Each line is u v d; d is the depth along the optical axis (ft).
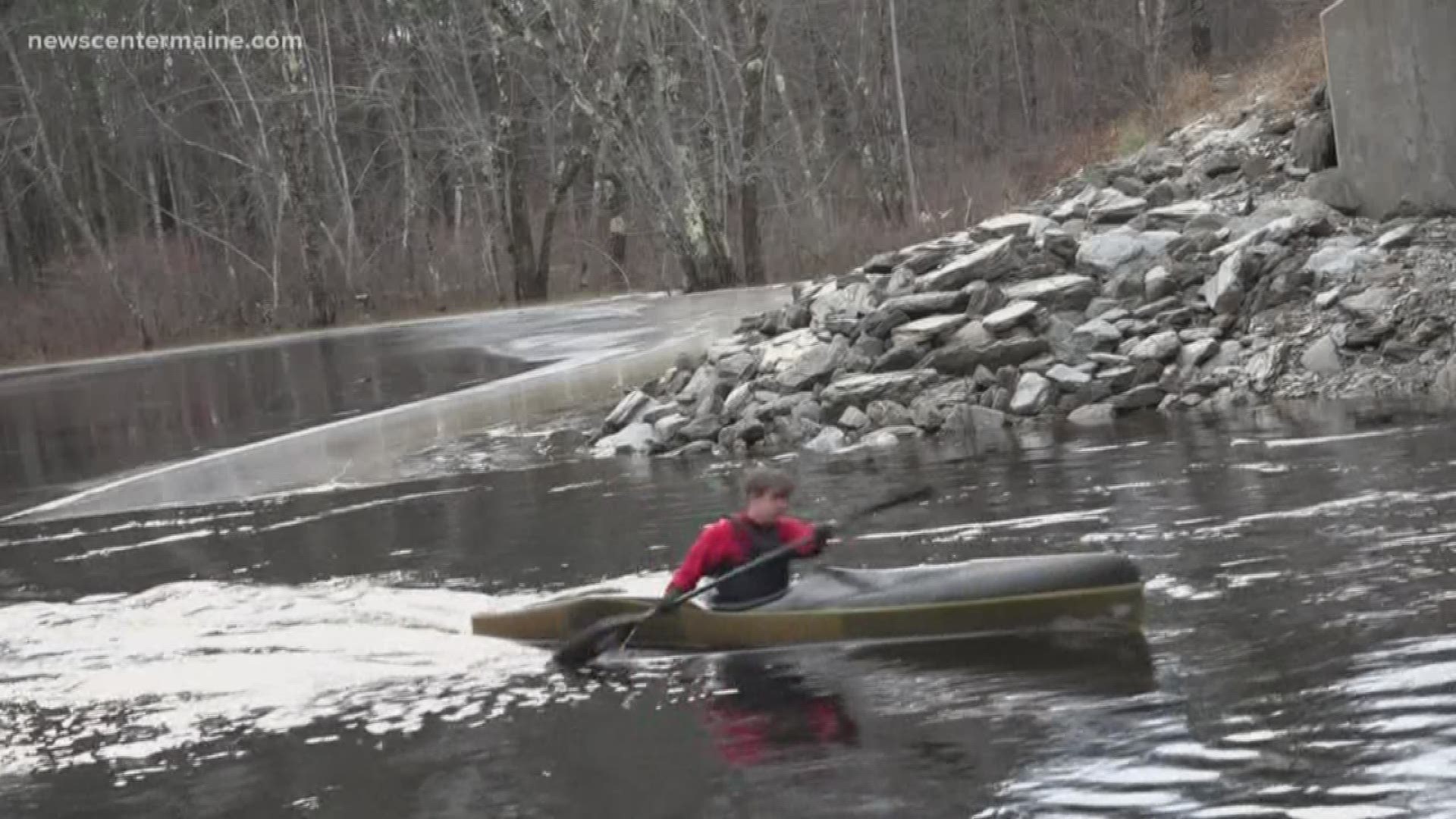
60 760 24.94
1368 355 49.16
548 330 97.81
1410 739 19.30
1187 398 49.98
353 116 192.65
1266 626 24.93
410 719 25.46
